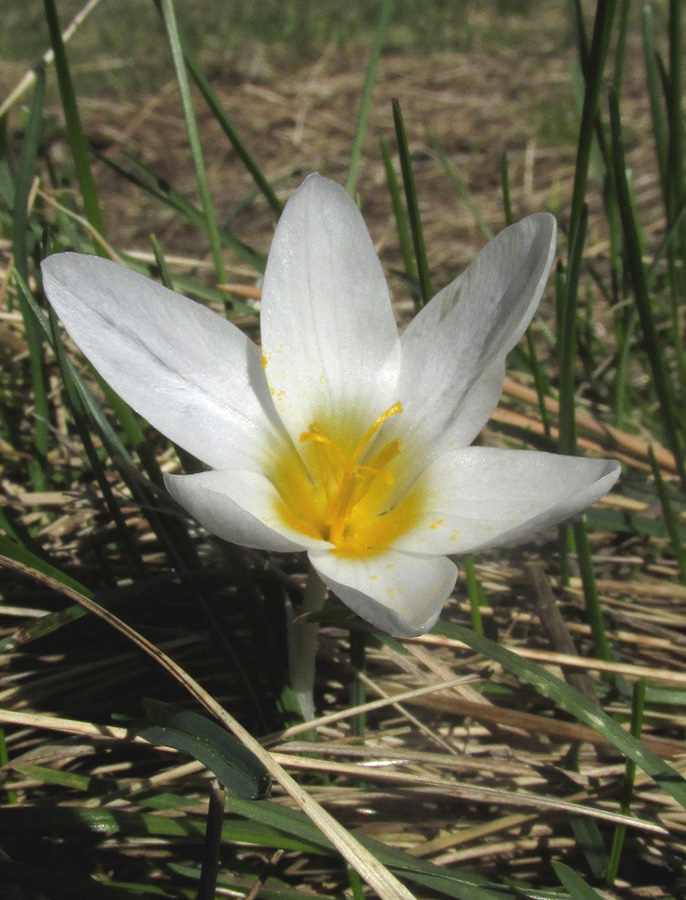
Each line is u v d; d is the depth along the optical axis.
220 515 0.11
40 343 0.17
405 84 0.47
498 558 0.18
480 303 0.13
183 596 0.16
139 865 0.13
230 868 0.13
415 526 0.13
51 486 0.18
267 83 0.47
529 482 0.13
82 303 0.12
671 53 0.17
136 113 0.43
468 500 0.13
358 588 0.12
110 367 0.12
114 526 0.17
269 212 0.35
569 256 0.14
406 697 0.14
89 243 0.20
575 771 0.14
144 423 0.19
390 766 0.14
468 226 0.33
